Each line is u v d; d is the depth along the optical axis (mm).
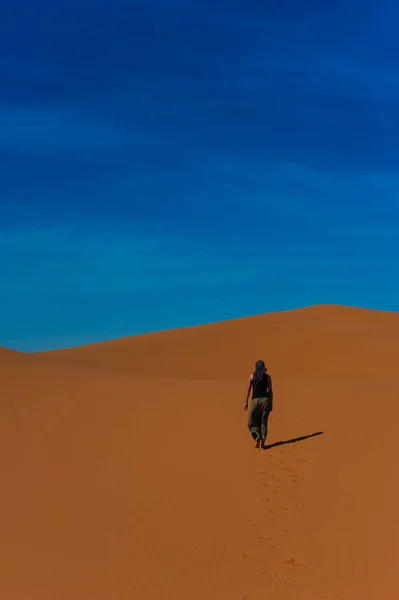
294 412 13453
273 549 6547
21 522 7688
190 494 8492
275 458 9961
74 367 23609
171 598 5547
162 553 6559
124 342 48781
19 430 12508
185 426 12492
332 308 57344
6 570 6285
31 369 20656
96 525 7473
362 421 11711
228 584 5773
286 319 52531
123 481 9195
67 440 11695
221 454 10430
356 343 40281
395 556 5953
